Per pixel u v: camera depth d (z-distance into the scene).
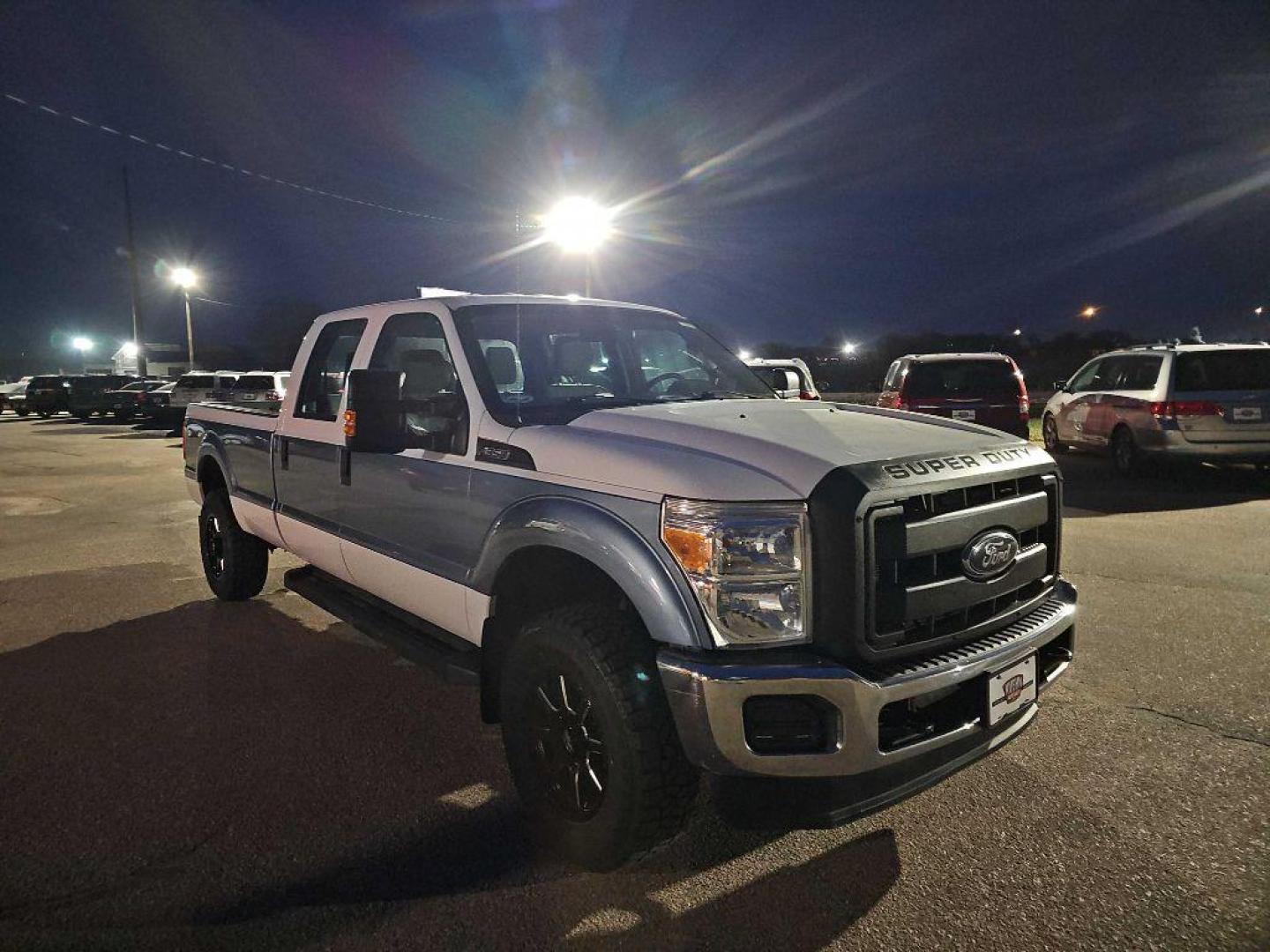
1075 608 3.19
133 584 6.71
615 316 4.35
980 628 2.80
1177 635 5.18
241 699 4.35
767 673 2.39
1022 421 11.73
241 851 2.99
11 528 9.16
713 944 2.52
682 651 2.51
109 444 20.30
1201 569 6.71
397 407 3.43
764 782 2.46
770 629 2.48
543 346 3.99
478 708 4.25
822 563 2.48
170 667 4.82
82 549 8.04
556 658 2.80
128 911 2.66
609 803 2.66
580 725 2.80
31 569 7.19
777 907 2.70
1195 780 3.46
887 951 2.49
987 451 2.96
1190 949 2.49
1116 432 11.87
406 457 3.72
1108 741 3.80
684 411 3.28
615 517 2.72
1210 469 12.41
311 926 2.59
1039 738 3.84
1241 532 8.11
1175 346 11.45
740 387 4.40
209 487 6.21
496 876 2.86
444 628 3.66
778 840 3.08
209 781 3.49
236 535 5.83
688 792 2.67
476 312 3.80
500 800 3.35
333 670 4.78
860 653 2.46
